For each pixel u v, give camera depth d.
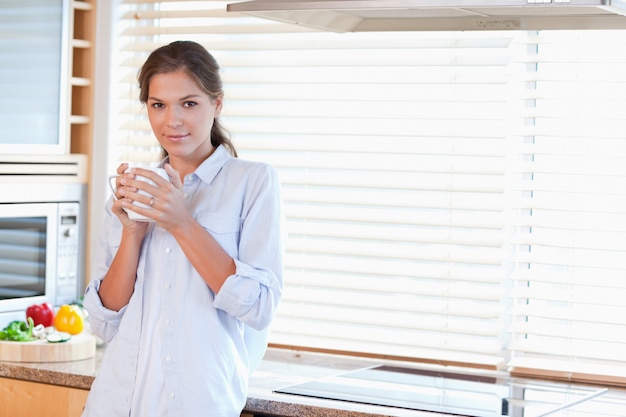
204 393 2.34
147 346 2.39
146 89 2.41
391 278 3.21
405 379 2.88
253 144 3.33
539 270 3.07
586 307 3.02
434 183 3.13
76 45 3.44
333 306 3.30
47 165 3.35
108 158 3.52
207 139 2.47
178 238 2.32
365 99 3.19
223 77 3.36
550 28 2.71
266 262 2.39
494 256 3.08
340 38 3.24
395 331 3.22
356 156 3.25
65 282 3.42
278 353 3.25
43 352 2.91
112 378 2.42
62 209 3.40
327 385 2.74
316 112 3.26
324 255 3.30
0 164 3.19
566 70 3.01
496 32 3.09
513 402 2.63
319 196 3.26
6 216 3.19
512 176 3.10
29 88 3.25
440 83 3.10
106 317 2.47
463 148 3.11
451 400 2.62
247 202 2.43
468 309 3.11
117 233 2.51
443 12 2.62
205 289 2.38
